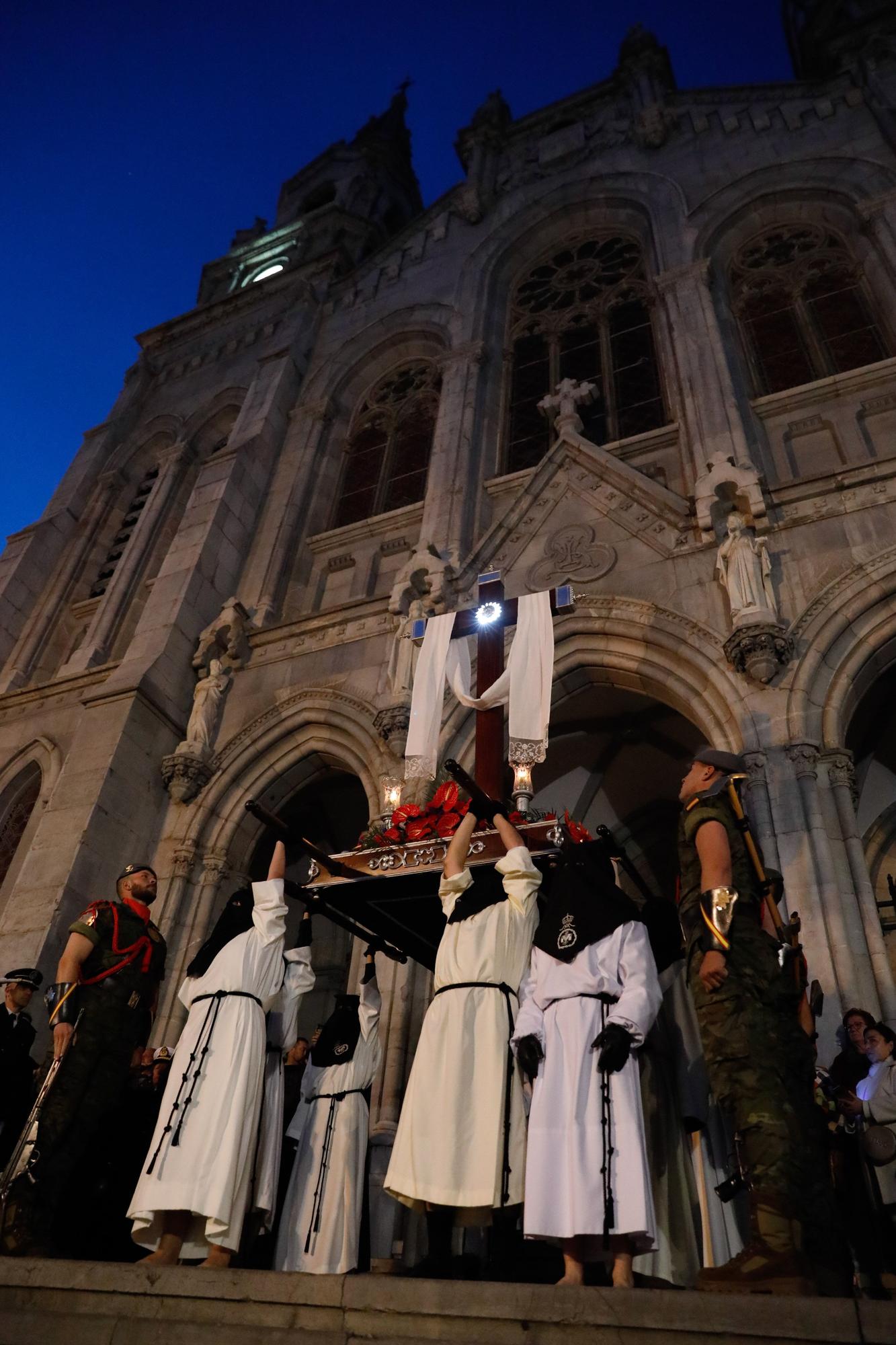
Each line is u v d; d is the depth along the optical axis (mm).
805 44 21188
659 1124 4164
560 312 18000
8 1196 4281
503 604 7250
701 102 19062
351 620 13219
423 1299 2877
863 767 12828
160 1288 3174
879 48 17391
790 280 15711
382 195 28703
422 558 12484
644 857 15188
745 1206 4660
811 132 17016
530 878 4199
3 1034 6703
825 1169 3287
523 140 21453
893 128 15688
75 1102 4539
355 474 17641
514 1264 6508
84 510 20609
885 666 9516
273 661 13422
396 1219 7801
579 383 14633
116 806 11555
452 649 7410
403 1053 8781
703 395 13273
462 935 4238
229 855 11875
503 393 16922
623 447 13969
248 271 27000
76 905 10531
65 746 14062
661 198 17703
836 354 14250
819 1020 7246
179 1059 4375
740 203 16500
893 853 12953
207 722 12633
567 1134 3412
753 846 3922
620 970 3723
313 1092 5949
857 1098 5555
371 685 12141
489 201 20453
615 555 11570
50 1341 3135
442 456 15195
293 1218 5512
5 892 12836
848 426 12641
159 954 5160
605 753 13984
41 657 17719
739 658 9477
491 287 18703
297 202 29766
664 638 10297
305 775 12445
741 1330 2555
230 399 20719
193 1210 3875
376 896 6004
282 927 4781
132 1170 5887
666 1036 4473
